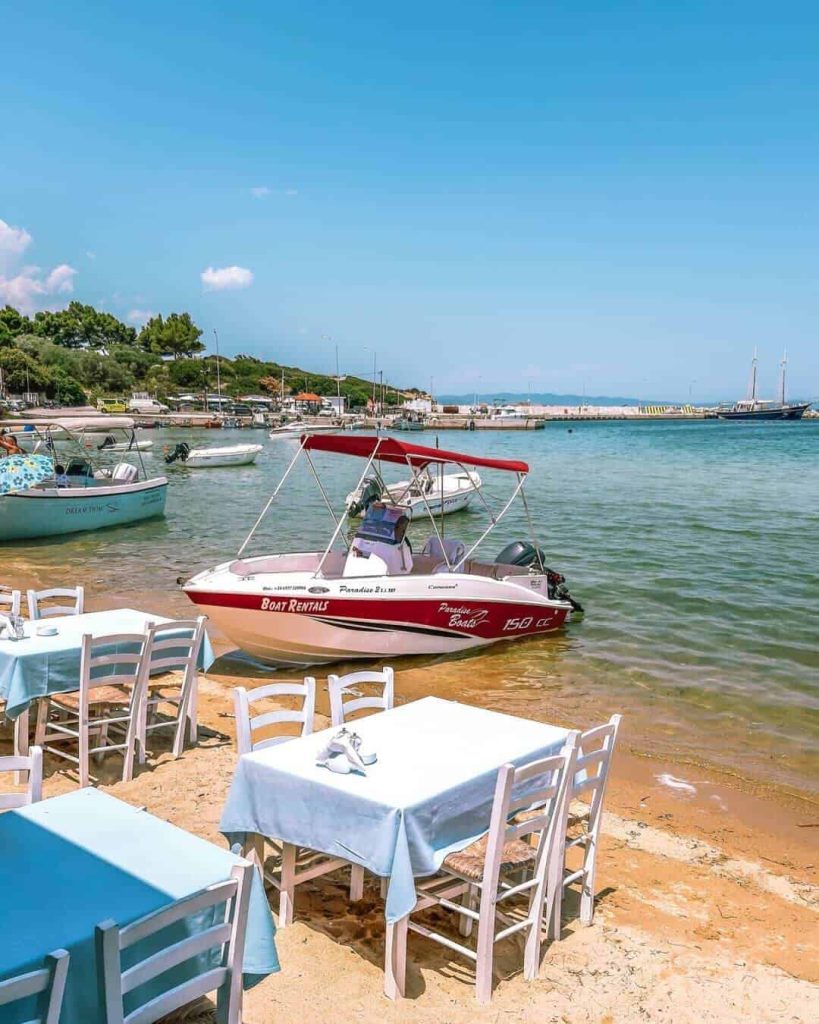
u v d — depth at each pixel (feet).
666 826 21.68
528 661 36.70
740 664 36.27
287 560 38.22
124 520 79.00
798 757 26.76
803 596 48.60
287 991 13.80
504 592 38.22
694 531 74.28
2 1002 8.34
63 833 12.14
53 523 71.56
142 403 411.54
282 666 35.45
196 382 523.29
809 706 31.37
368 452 37.35
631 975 14.82
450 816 14.03
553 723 29.63
